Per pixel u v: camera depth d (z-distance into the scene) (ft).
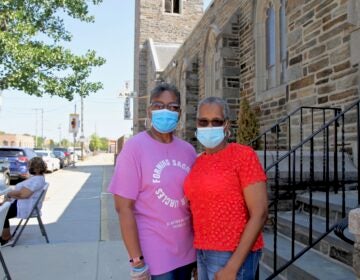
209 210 7.39
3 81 34.63
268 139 30.30
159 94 8.11
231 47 37.58
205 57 47.67
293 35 24.06
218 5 43.68
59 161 83.92
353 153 18.25
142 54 98.48
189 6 100.48
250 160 7.29
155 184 7.77
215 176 7.32
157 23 98.68
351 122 18.52
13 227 23.41
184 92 53.16
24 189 18.95
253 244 6.91
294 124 23.70
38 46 36.29
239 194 7.28
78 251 18.03
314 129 21.77
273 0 30.81
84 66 38.86
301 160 16.05
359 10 18.20
